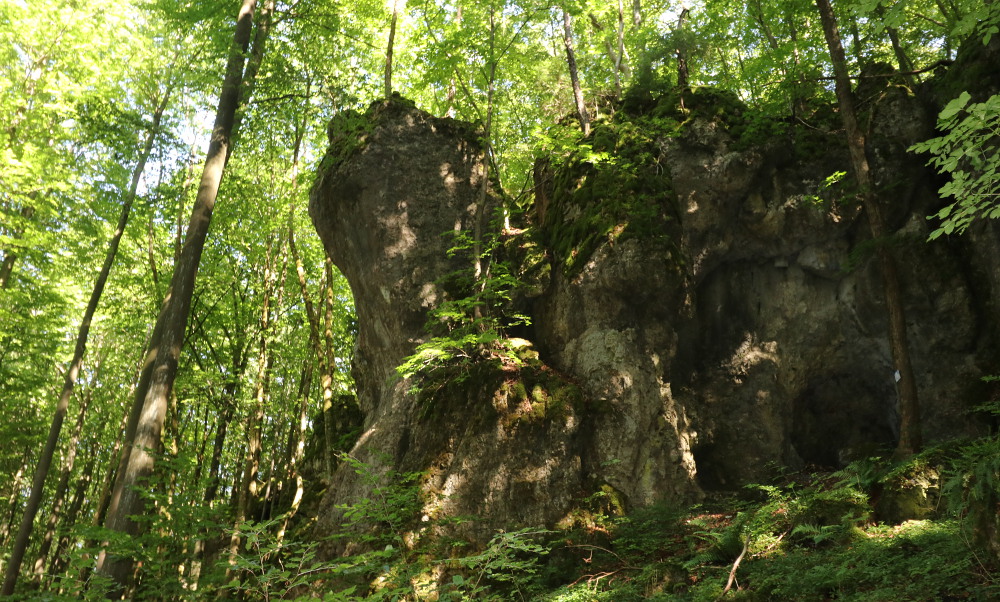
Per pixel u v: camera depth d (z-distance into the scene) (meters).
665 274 12.72
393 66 19.61
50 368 20.56
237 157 17.33
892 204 13.05
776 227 13.66
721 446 13.33
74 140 18.14
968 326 12.15
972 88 12.41
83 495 22.38
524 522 11.36
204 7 13.34
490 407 12.13
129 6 16.66
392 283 14.16
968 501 7.24
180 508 7.25
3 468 22.83
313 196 15.71
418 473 11.93
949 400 12.02
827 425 13.84
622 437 12.08
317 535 12.73
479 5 15.27
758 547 9.54
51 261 18.67
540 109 19.64
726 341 13.95
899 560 7.73
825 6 12.97
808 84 14.85
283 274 18.56
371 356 15.67
